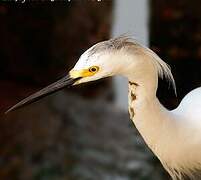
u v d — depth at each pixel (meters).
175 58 4.52
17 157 3.27
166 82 2.76
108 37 4.29
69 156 3.27
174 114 2.75
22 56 4.47
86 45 4.39
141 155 3.28
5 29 4.46
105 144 3.34
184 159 2.77
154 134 2.73
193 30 4.51
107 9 4.23
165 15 4.44
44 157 3.27
